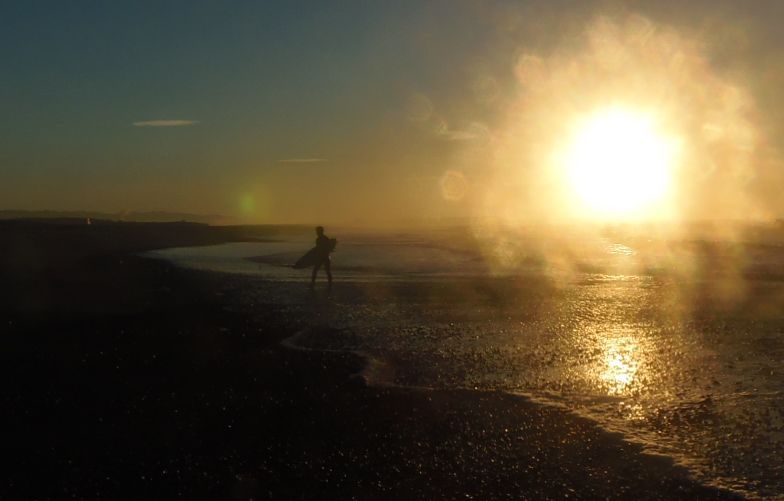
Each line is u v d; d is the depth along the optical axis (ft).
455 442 30.37
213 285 89.56
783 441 30.17
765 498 24.59
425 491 25.44
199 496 25.02
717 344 51.39
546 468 27.48
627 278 101.55
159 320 61.36
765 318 63.00
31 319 61.52
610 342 52.37
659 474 26.78
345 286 89.10
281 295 79.56
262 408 35.14
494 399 36.99
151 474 26.89
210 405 35.60
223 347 49.96
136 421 33.01
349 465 27.84
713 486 25.63
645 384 40.16
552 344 51.57
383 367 44.21
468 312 67.05
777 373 42.34
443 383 40.37
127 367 43.50
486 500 24.71
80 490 25.48
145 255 152.56
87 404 35.60
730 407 35.32
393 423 32.89
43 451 29.19
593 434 31.35
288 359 46.14
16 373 41.75
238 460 28.32
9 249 165.27
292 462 28.12
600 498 24.79
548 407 35.47
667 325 59.67
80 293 80.23
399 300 75.87
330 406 35.58
